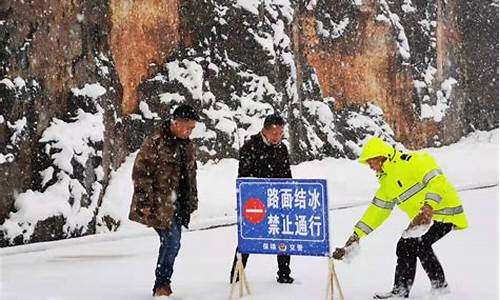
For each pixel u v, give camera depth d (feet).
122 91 51.01
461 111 94.58
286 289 23.35
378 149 21.11
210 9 60.90
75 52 45.14
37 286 24.89
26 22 40.96
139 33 55.11
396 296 21.54
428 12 90.33
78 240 37.63
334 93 77.20
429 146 87.56
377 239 34.91
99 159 44.01
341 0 78.23
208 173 53.83
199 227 42.11
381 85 82.38
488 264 26.99
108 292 23.68
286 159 24.50
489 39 99.45
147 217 21.98
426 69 88.79
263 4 64.64
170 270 22.65
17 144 39.19
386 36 82.69
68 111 44.29
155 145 22.31
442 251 30.19
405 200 20.97
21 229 37.40
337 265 27.89
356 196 59.82
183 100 56.24
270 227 21.39
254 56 62.08
